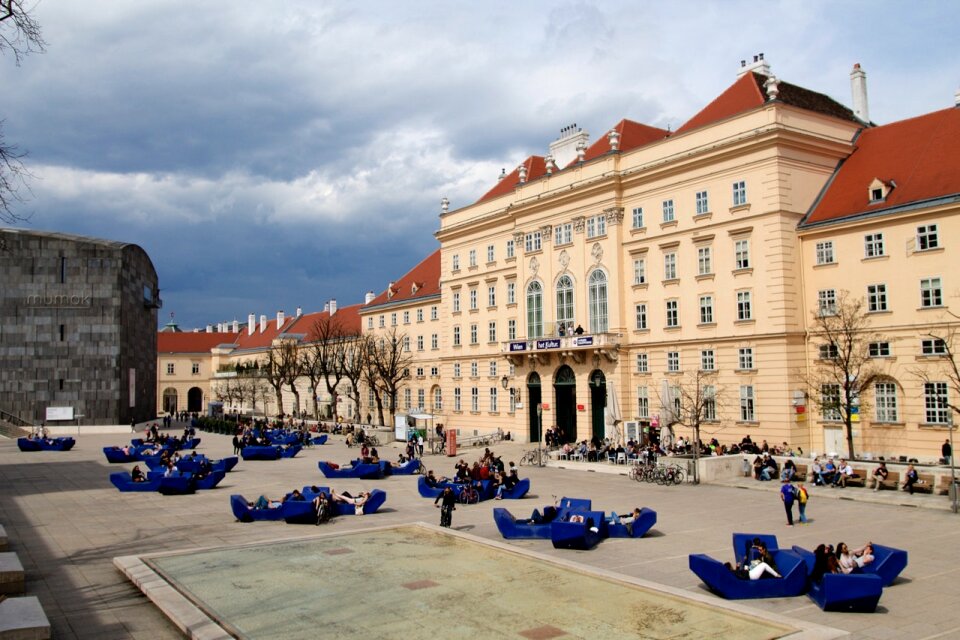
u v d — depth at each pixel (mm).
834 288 44688
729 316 48031
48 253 89438
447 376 75250
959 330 38781
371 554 21594
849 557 17922
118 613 16406
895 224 41906
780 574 18188
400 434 66812
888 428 41719
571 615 15656
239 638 14477
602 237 56719
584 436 57469
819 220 45344
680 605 16328
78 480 41562
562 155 68688
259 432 65125
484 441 62938
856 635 15062
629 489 36188
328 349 101375
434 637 14438
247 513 27859
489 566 20047
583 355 57656
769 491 34656
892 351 41625
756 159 46562
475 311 71438
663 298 52531
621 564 20891
